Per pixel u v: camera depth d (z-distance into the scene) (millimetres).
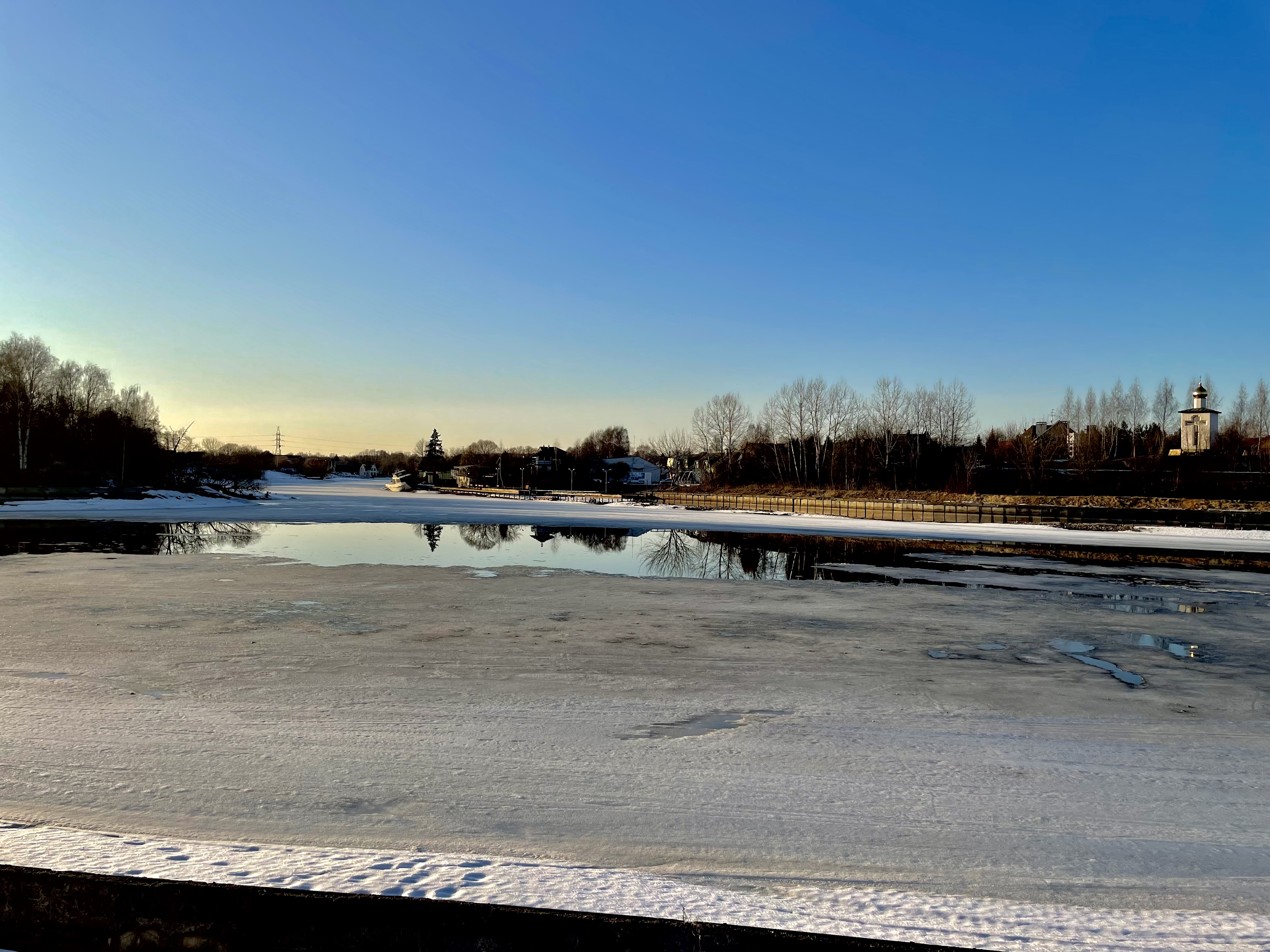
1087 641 13477
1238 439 69500
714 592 18734
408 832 5496
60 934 3510
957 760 7340
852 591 19422
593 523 47750
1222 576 23172
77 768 6664
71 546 29188
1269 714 9164
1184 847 5527
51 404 71938
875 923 3740
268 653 11508
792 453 84438
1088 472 57531
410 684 9859
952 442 74938
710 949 3252
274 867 3982
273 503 66688
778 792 6453
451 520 48688
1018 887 4840
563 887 3893
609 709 8898
